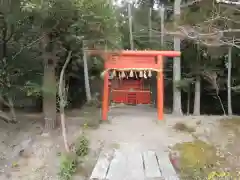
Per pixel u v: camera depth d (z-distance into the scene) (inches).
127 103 767.1
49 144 330.3
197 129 383.9
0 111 397.4
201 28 331.6
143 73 440.8
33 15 271.1
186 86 526.9
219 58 562.9
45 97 361.7
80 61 577.9
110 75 463.5
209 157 298.4
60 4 259.8
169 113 575.2
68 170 273.1
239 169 281.0
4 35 333.1
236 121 417.4
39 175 284.2
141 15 757.3
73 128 375.6
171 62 671.1
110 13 290.7
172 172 256.4
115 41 335.9
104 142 340.2
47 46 335.6
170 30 370.9
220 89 625.3
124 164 276.1
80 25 290.8
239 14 335.9
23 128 372.8
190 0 456.4
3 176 285.4
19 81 368.2
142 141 347.3
